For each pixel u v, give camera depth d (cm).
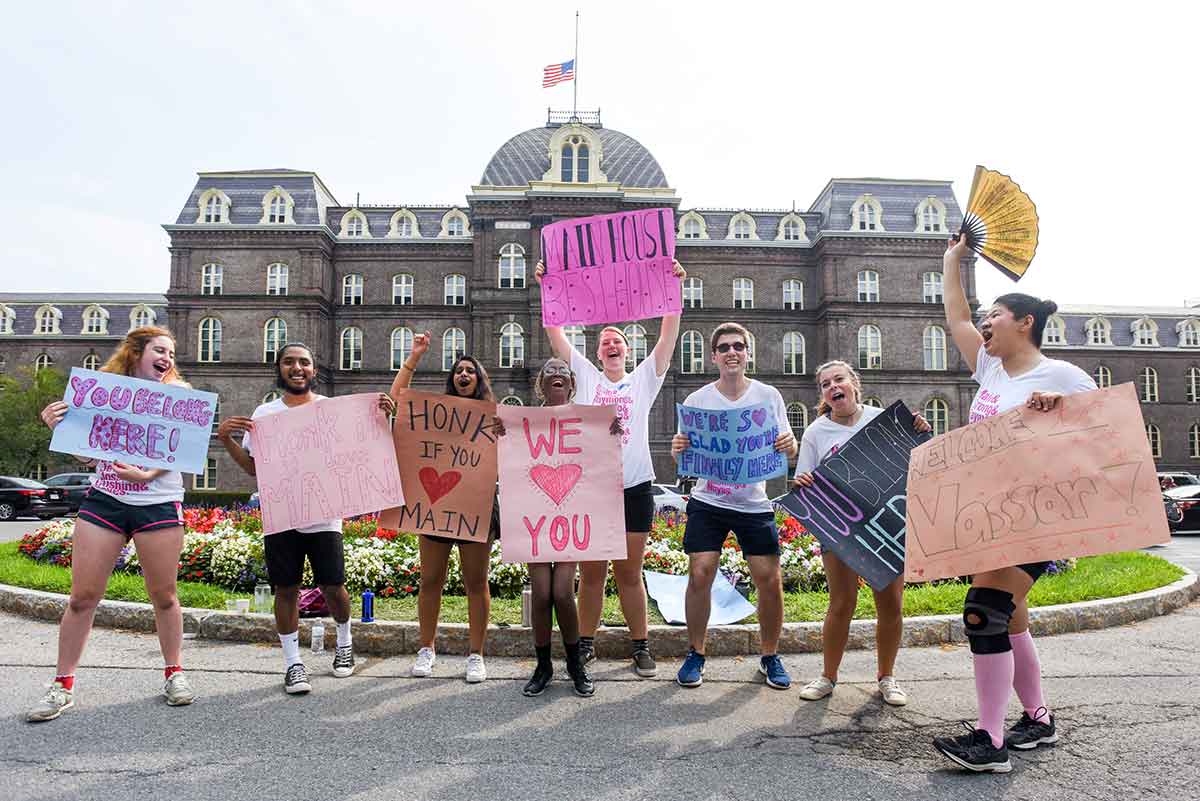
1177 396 4753
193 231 3625
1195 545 1652
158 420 452
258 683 486
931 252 3775
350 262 3828
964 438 389
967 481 381
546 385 529
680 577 749
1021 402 383
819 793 325
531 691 463
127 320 4828
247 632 600
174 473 453
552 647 563
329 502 484
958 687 484
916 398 3647
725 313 3794
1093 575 851
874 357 3688
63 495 2500
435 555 509
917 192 3919
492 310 3569
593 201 3566
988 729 353
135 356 475
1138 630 662
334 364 3756
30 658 541
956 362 3691
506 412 501
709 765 356
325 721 414
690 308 3791
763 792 326
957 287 445
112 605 647
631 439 533
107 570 433
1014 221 414
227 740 383
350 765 353
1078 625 661
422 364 3734
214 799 315
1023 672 385
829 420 507
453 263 3838
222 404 3538
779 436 491
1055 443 363
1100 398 360
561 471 494
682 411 516
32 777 335
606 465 496
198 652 564
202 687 475
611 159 3991
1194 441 4722
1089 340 4856
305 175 3822
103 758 358
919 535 390
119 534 435
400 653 569
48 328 4794
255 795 319
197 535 841
